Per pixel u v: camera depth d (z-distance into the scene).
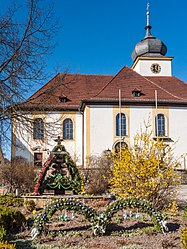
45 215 8.46
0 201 13.41
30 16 13.30
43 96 14.59
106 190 17.19
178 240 7.80
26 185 20.42
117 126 35.47
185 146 35.97
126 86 37.34
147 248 7.18
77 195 14.73
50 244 7.56
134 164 11.20
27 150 34.91
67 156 15.62
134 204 8.72
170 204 11.35
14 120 13.77
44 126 14.10
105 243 7.64
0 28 13.02
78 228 8.98
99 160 22.62
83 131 37.34
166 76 43.81
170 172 11.09
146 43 47.00
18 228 9.07
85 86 41.12
